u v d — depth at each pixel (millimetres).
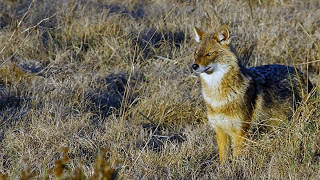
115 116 11844
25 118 11438
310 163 9086
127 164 9383
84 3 18281
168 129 12102
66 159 7371
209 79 10023
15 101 12531
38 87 13070
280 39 16453
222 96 9883
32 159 9516
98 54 15477
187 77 13992
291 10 19438
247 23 17703
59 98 12602
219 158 10305
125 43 15531
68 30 15984
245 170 9164
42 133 10609
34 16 16656
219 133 10250
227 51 9883
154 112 12523
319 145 9227
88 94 13055
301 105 9898
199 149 10422
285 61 15453
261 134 10156
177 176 9211
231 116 9883
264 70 10789
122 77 14219
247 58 15812
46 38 16000
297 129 9438
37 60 14914
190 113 12578
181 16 18375
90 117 12047
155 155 9766
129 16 17828
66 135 10656
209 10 18812
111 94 13359
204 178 9133
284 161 9102
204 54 9945
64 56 15008
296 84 10789
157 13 18672
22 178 7363
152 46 15812
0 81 13594
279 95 10430
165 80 13727
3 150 10094
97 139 10742
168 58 15344
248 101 9867
